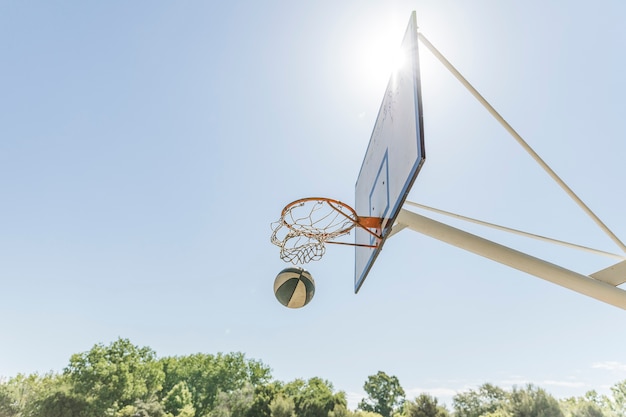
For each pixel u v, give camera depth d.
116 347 34.34
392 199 3.86
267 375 41.16
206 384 39.12
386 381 43.34
